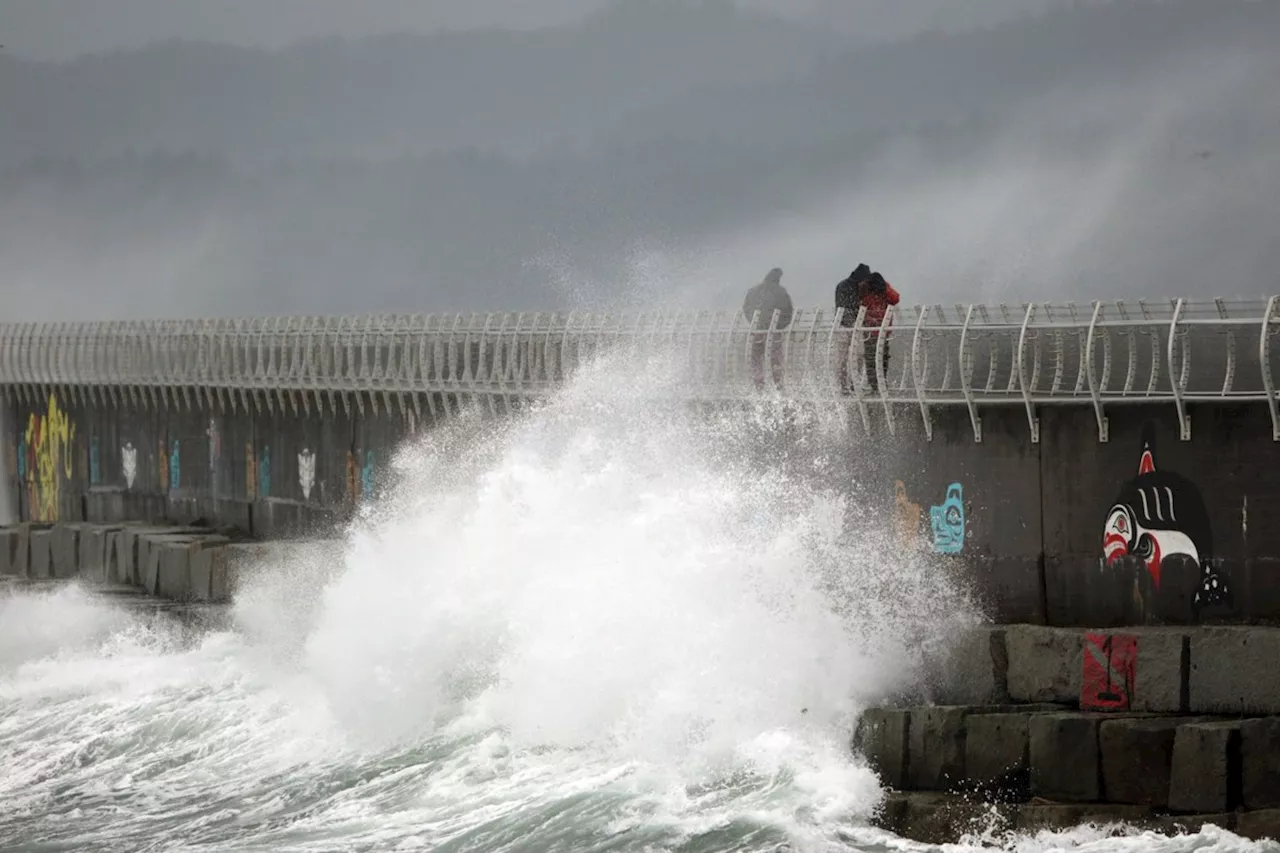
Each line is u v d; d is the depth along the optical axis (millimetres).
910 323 79250
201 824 73062
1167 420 67812
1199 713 62312
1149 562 68438
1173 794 59844
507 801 69375
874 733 66500
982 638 68688
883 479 76562
